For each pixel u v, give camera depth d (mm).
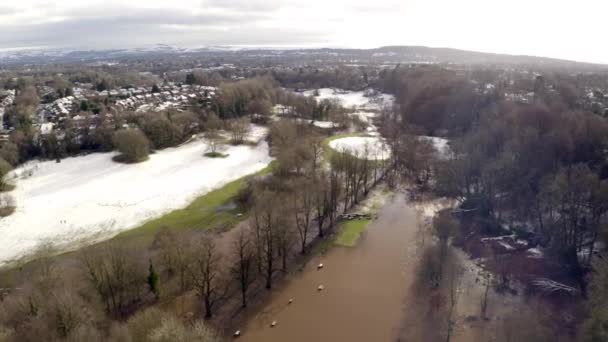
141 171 125000
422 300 65500
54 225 90875
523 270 71000
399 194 108188
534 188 89062
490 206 90000
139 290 63844
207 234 83875
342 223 91688
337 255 79062
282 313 62969
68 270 64125
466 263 75125
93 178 119312
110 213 96750
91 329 44031
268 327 60094
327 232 87312
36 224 91250
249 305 64188
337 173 102875
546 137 103750
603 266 57281
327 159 126625
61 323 44844
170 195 107188
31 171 124625
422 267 73812
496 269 72250
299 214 90625
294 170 112812
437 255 74938
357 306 64625
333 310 63719
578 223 73688
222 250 77938
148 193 108438
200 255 62781
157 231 87500
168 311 59469
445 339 56875
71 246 82250
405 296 66688
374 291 68125
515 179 90188
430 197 104125
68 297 47625
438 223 83688
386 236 86312
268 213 70438
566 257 71062
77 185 114062
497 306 63156
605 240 68062
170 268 68312
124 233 87312
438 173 108125
